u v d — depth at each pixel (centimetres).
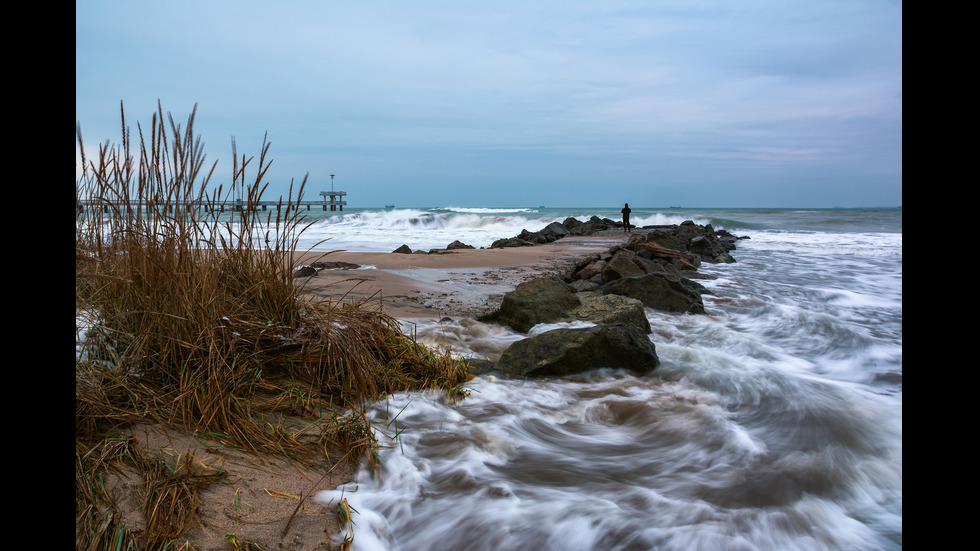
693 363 559
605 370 523
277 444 307
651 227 3628
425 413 394
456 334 650
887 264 1798
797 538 284
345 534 252
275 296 424
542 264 1404
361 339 448
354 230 3594
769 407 454
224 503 254
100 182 359
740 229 4194
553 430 403
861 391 519
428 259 1449
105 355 343
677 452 371
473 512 287
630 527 283
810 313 841
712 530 283
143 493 246
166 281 361
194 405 324
